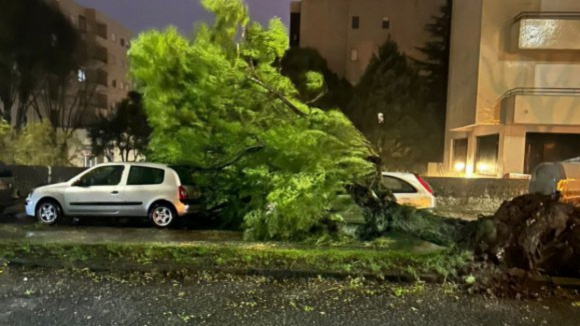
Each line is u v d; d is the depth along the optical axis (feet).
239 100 27.35
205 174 31.30
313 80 31.32
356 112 83.61
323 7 107.45
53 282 16.46
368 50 104.22
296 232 23.79
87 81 115.44
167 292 15.61
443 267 17.35
